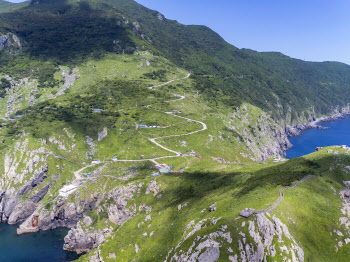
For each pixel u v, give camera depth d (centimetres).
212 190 16925
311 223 12288
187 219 14975
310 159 17050
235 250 11325
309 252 11350
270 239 11175
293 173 15388
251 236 11331
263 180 15238
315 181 14488
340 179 14912
